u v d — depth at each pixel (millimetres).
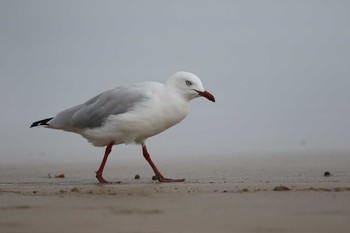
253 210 8742
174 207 9102
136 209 8938
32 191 11516
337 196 9867
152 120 13367
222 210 8781
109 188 11797
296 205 9086
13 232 7375
